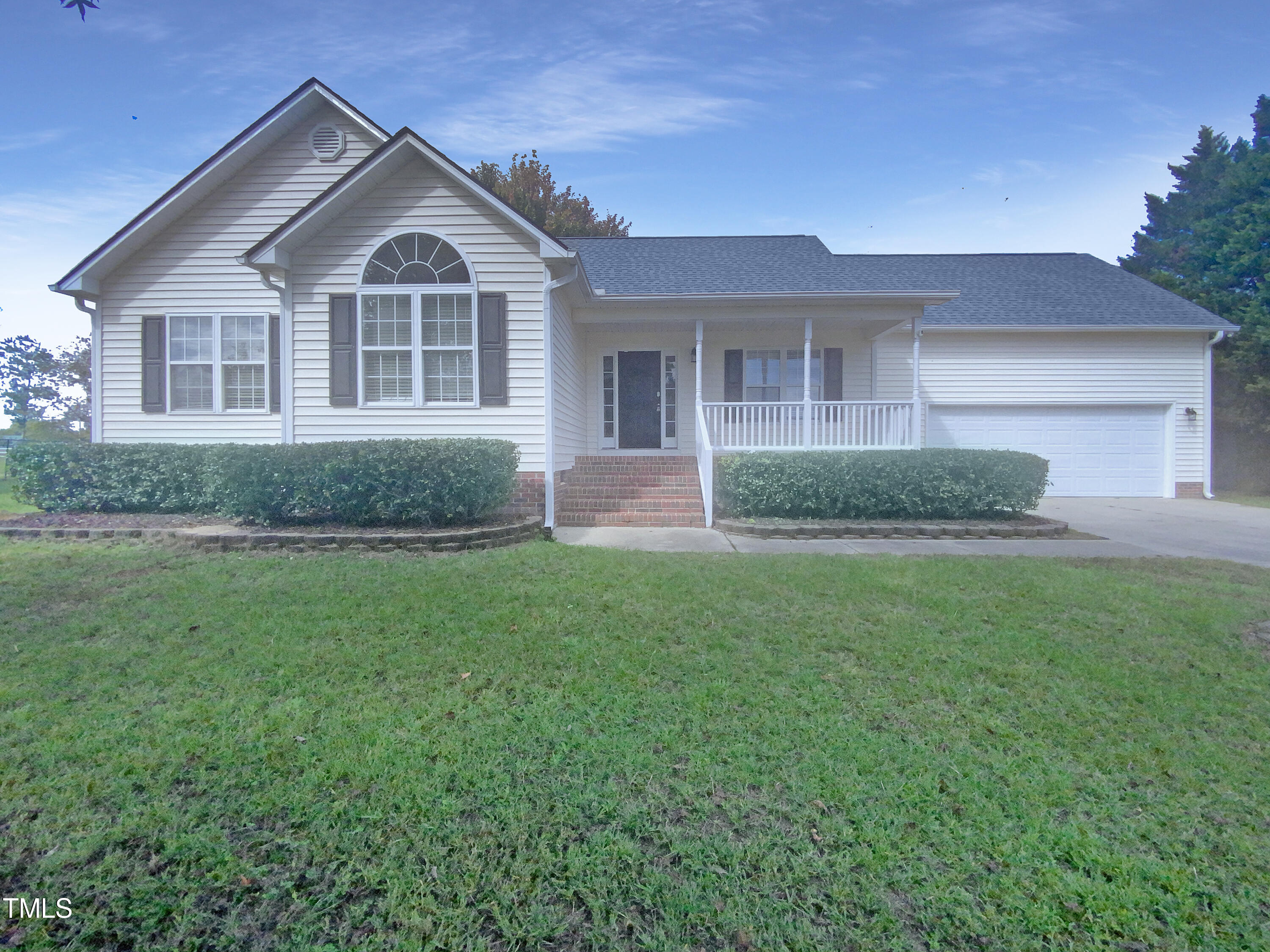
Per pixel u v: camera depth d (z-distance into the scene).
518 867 2.60
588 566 7.10
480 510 8.81
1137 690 4.28
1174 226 36.34
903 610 5.79
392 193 9.89
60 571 6.69
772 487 11.04
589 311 12.67
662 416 14.70
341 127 11.29
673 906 2.42
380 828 2.81
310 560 7.25
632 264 15.20
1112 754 3.49
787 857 2.68
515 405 9.98
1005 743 3.60
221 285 11.16
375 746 3.45
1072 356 15.98
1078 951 2.25
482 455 8.52
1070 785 3.21
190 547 7.86
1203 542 9.77
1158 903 2.46
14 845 2.70
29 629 5.07
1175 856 2.72
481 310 9.90
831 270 14.34
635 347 14.64
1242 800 3.12
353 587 6.19
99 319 11.17
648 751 3.44
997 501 11.09
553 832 2.81
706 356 14.70
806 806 3.01
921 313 12.65
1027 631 5.33
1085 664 4.65
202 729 3.60
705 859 2.66
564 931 2.31
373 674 4.35
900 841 2.78
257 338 11.15
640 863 2.64
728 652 4.81
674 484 12.09
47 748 3.38
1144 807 3.05
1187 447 15.96
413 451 8.40
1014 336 15.97
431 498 8.45
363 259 9.91
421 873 2.57
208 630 5.08
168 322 11.15
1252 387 18.25
